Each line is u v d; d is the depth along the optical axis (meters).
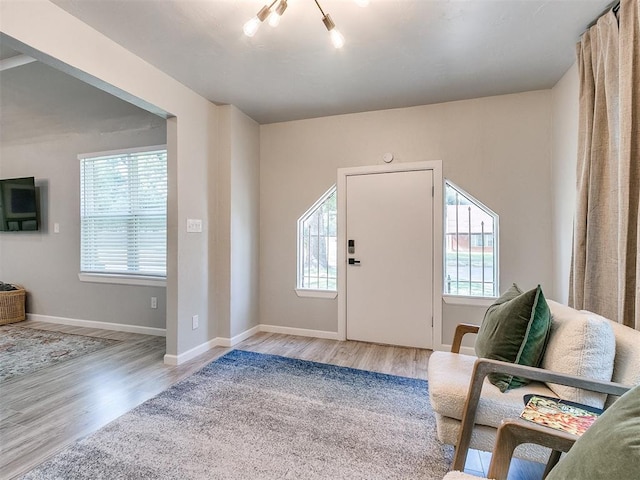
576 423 0.99
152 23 1.92
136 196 3.60
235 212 3.20
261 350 3.04
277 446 1.63
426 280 3.12
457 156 3.03
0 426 1.79
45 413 1.93
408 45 2.15
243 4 1.76
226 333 3.15
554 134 2.71
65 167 3.86
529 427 0.94
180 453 1.57
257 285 3.63
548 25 1.94
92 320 3.79
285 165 3.58
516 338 1.42
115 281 3.64
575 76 2.32
